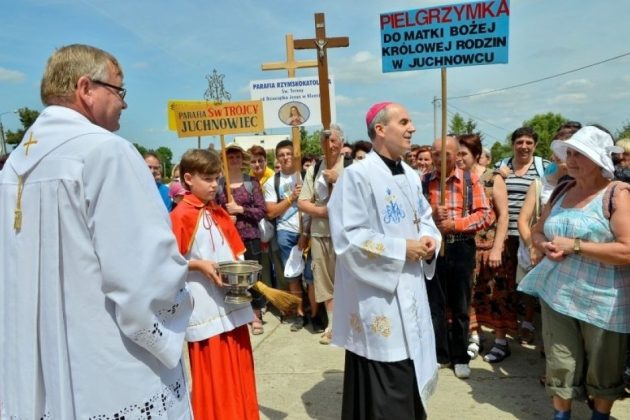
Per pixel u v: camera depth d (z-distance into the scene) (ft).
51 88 5.40
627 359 11.21
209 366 8.96
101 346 5.06
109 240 4.86
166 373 5.62
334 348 15.87
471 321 14.61
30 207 5.11
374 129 9.08
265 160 20.18
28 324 5.13
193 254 9.08
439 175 13.21
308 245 17.06
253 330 17.53
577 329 9.44
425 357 8.93
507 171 15.47
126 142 5.29
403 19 11.07
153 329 5.15
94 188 4.91
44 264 5.05
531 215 12.91
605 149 8.69
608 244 8.55
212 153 9.29
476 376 13.24
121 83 5.75
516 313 14.11
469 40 10.82
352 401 9.36
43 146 5.16
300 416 11.49
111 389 5.10
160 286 5.11
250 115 14.24
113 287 4.91
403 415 8.73
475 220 12.72
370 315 8.73
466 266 12.89
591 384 9.39
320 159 16.65
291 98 18.30
